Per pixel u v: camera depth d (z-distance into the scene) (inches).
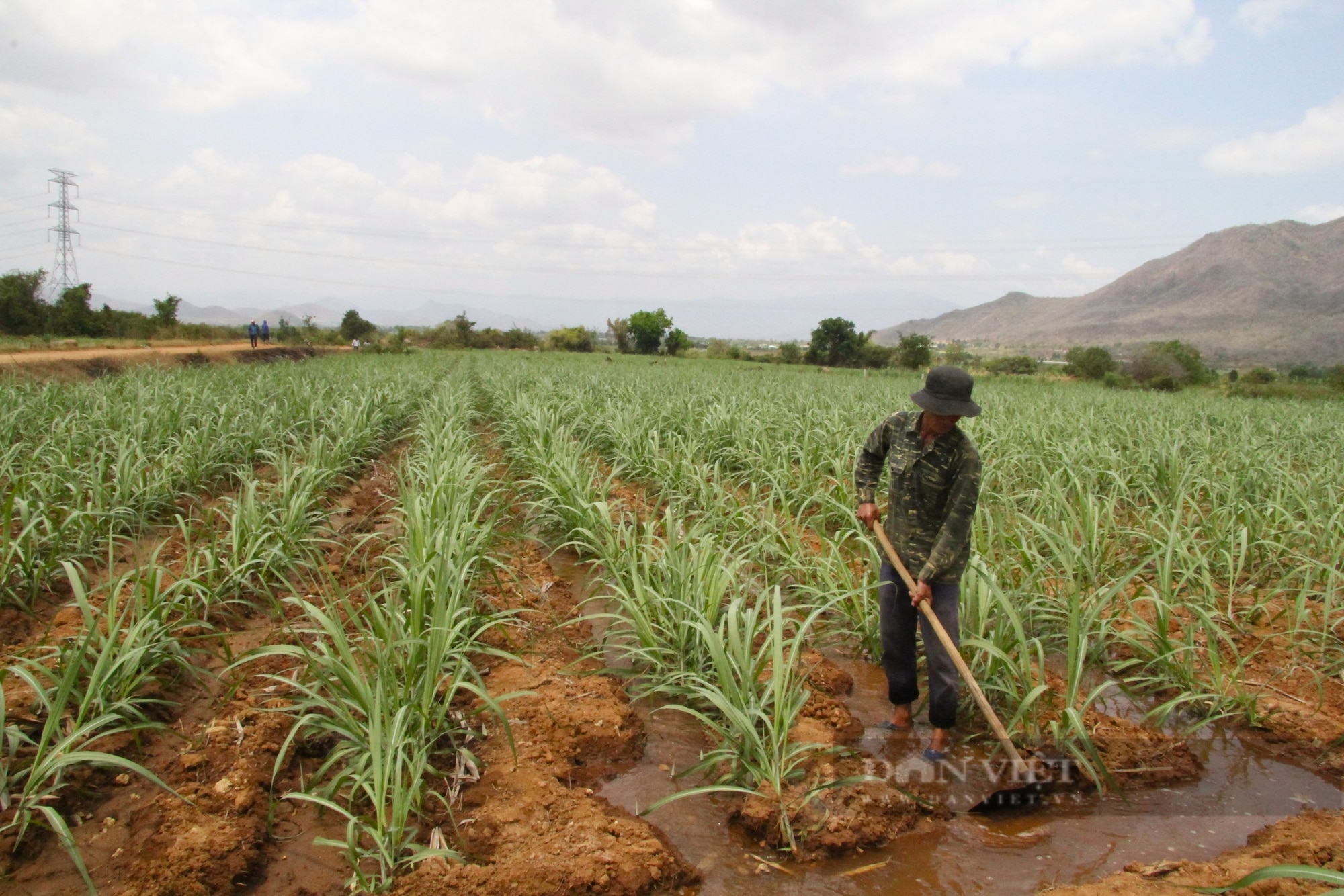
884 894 121.8
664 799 138.5
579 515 260.4
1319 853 126.3
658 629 187.9
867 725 171.0
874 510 167.6
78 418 376.2
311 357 1537.9
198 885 114.0
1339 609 204.8
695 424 449.7
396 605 164.2
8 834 121.1
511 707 170.1
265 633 199.5
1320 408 826.2
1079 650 152.6
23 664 150.9
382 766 121.6
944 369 147.6
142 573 186.4
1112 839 136.1
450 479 267.7
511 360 1590.8
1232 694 180.5
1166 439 425.4
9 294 1472.7
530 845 126.5
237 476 341.1
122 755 143.9
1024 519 238.8
